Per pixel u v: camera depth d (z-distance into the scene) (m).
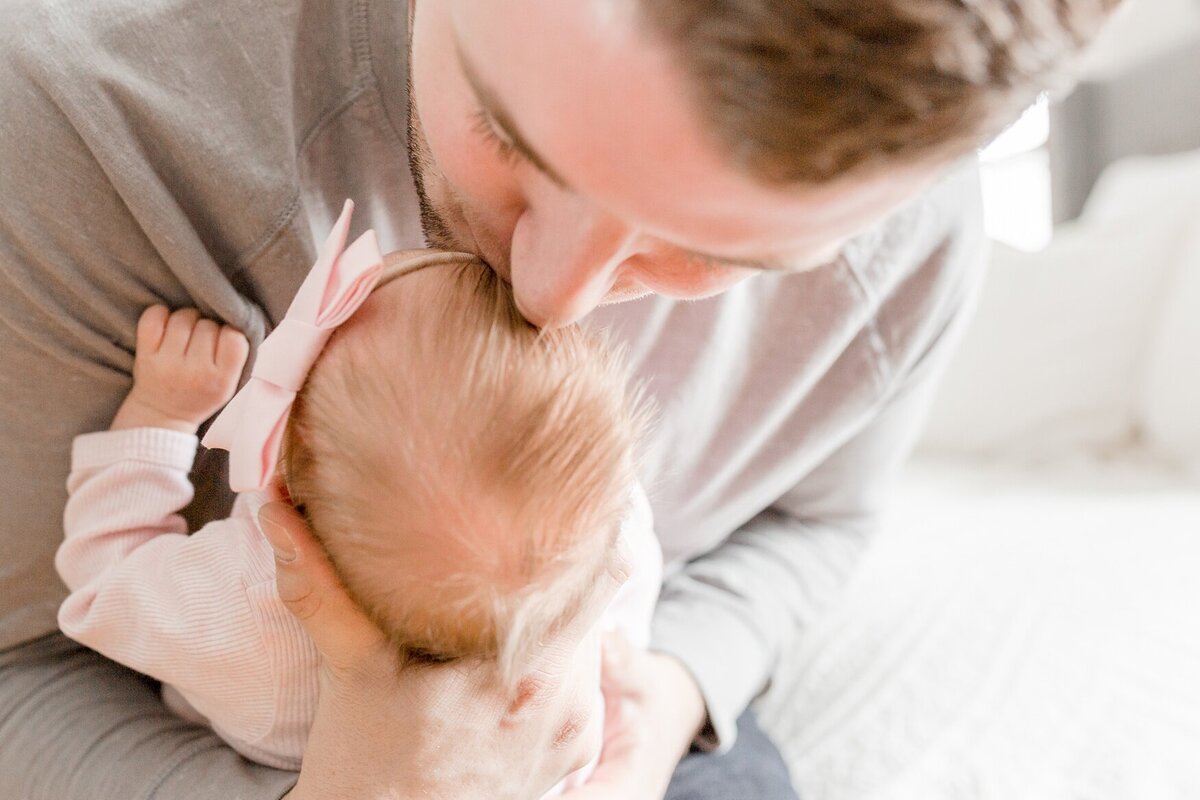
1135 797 0.88
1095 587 1.25
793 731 1.00
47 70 0.53
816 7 0.28
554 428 0.51
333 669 0.54
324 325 0.51
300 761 0.65
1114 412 1.82
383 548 0.51
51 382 0.62
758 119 0.30
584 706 0.63
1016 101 0.31
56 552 0.69
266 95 0.58
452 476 0.50
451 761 0.55
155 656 0.62
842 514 1.06
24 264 0.57
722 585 0.95
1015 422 1.85
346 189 0.65
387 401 0.51
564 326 0.48
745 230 0.35
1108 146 2.62
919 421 1.02
